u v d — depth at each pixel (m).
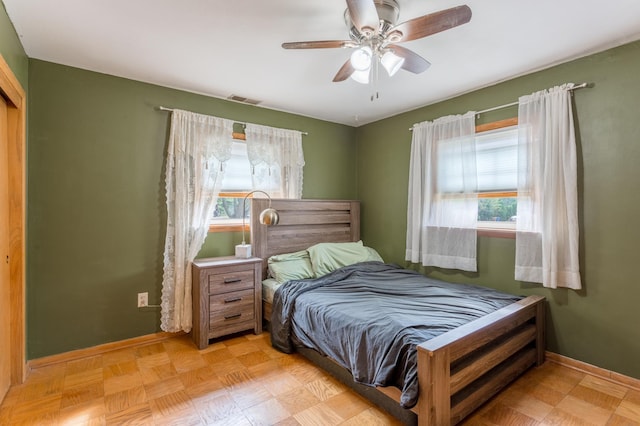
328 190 4.06
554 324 2.52
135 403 1.98
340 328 2.13
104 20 1.92
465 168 3.05
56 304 2.49
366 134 4.18
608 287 2.27
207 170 3.07
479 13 1.85
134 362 2.50
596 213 2.31
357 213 4.11
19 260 2.16
